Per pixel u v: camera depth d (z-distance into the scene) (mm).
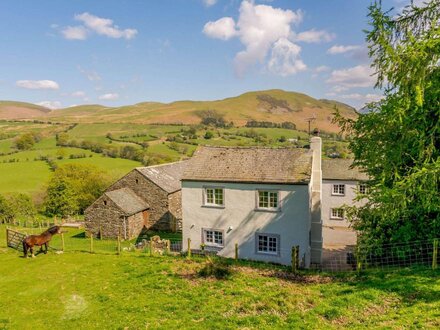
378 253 19328
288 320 12867
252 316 13539
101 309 15922
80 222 55750
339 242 37625
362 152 22422
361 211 21312
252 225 27953
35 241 25328
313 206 28125
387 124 18078
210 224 29469
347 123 23547
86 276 20562
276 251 27266
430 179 14672
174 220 46156
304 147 29750
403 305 12758
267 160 29125
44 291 18625
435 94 15664
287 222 26734
